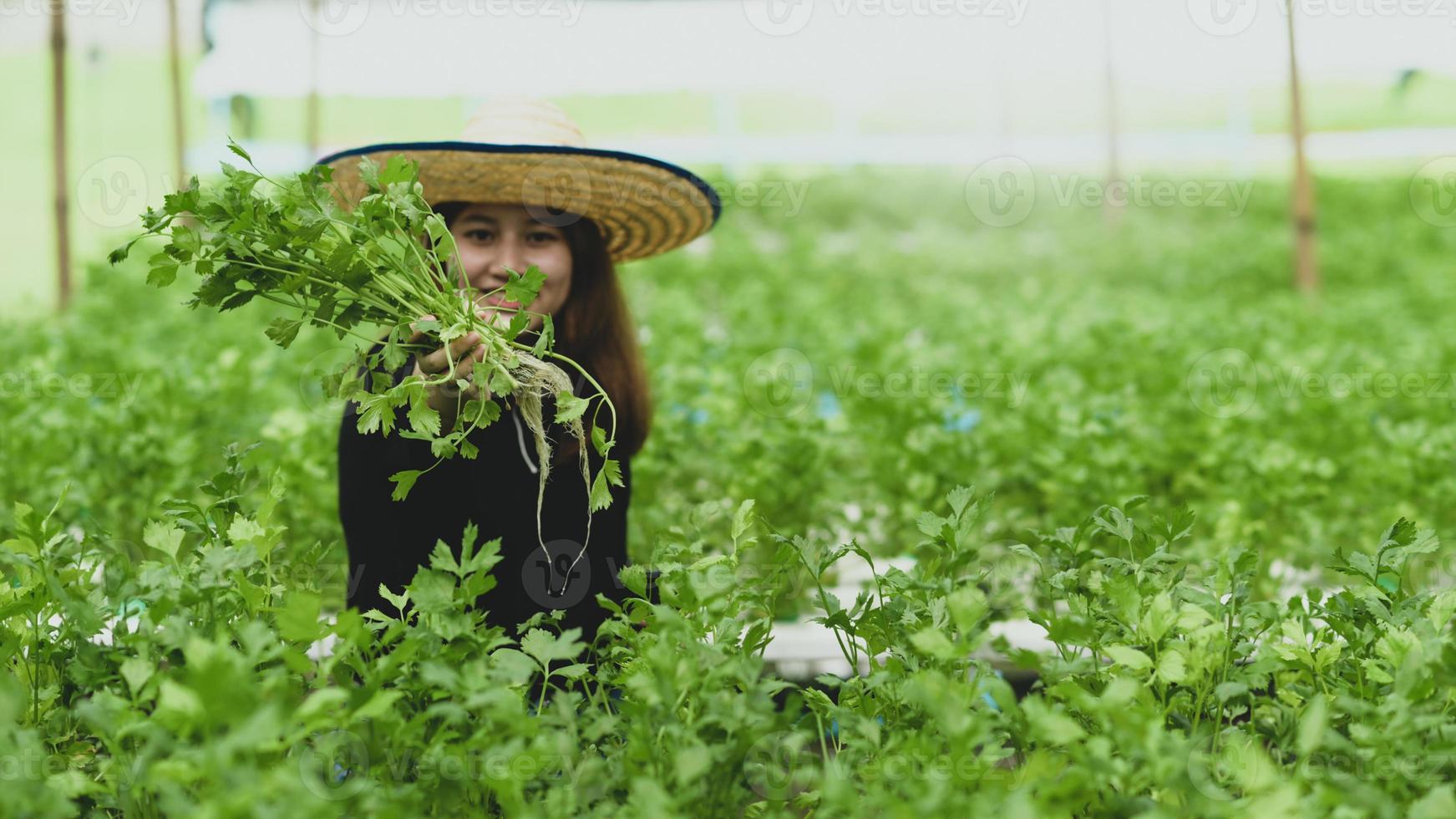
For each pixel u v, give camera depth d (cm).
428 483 243
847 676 275
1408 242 1630
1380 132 2036
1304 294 1279
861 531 397
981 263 1441
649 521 385
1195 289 1413
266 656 146
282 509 357
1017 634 293
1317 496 412
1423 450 423
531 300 187
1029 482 421
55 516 351
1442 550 350
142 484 381
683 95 1806
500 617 249
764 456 397
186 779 128
